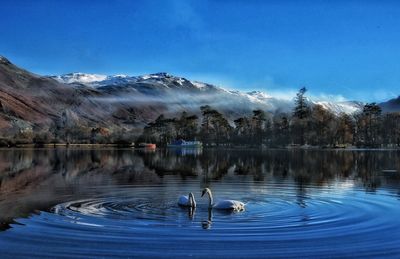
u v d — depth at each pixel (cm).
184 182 4047
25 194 3192
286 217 2394
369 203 2859
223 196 3170
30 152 11888
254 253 1742
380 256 1714
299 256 1711
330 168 6022
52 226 2128
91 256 1689
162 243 1864
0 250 1752
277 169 5769
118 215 2416
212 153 11600
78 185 3769
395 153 11594
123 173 5028
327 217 2398
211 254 1728
